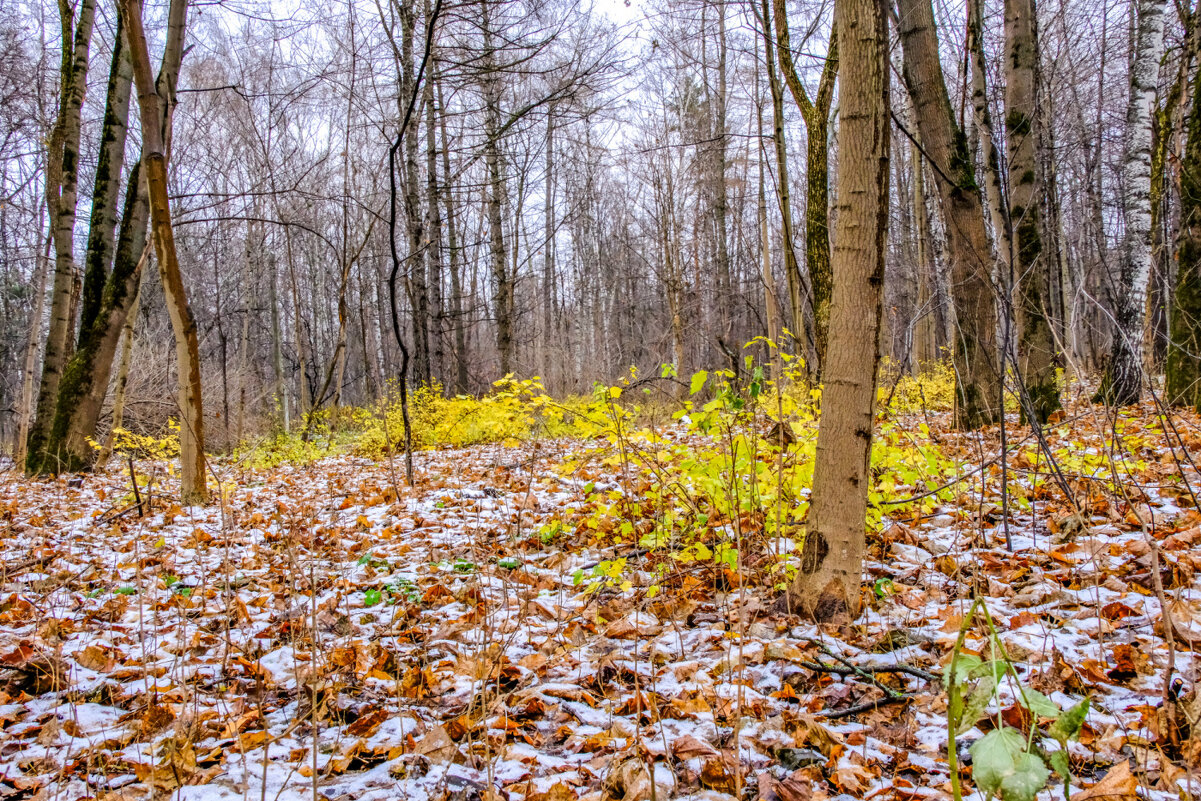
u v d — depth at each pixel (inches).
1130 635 91.4
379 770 74.9
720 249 685.9
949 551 133.6
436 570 152.3
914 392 316.8
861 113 95.3
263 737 82.4
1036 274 233.9
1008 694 78.4
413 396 435.8
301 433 489.7
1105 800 56.7
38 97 526.3
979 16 240.5
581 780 71.1
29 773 75.7
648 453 141.8
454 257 621.6
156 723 85.7
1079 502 145.9
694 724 81.1
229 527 202.2
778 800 65.0
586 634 111.6
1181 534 121.7
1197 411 249.4
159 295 863.7
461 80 404.8
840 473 102.7
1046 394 254.5
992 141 242.5
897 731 76.0
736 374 131.2
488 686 94.6
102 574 161.6
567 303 1146.0
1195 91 263.9
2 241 749.9
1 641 114.5
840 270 100.3
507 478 263.9
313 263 948.0
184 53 272.7
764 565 130.5
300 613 127.5
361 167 542.0
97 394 370.6
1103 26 455.2
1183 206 265.3
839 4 96.0
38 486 324.8
